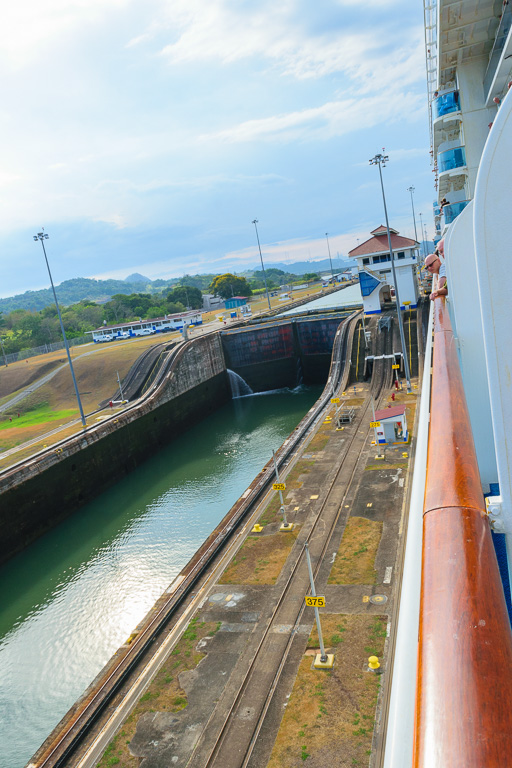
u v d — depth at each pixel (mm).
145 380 72125
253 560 27438
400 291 70562
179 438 66438
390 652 19625
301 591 24172
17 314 166125
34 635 30453
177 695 19438
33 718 24250
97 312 162375
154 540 38969
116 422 54938
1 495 40406
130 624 29672
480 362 6977
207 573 27031
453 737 1441
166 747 17375
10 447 56438
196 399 72938
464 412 3959
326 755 16047
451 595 1965
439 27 28031
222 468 51750
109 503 48438
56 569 37625
